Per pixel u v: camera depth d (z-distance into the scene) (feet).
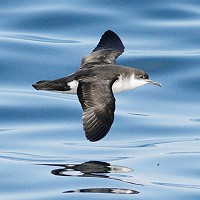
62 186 48.55
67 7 73.51
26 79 66.13
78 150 54.90
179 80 66.59
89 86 41.24
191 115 61.82
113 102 40.42
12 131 58.18
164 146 55.98
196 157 53.78
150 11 73.82
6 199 47.14
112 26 72.43
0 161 52.49
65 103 62.44
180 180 50.16
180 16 73.77
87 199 46.80
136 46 70.64
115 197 47.11
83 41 70.44
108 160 53.16
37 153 54.29
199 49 70.44
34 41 69.92
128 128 58.95
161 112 62.13
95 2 74.02
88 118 39.99
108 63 46.57
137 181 49.67
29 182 49.29
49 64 67.46
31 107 61.57
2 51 68.23
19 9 73.15
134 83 45.42
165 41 71.36
